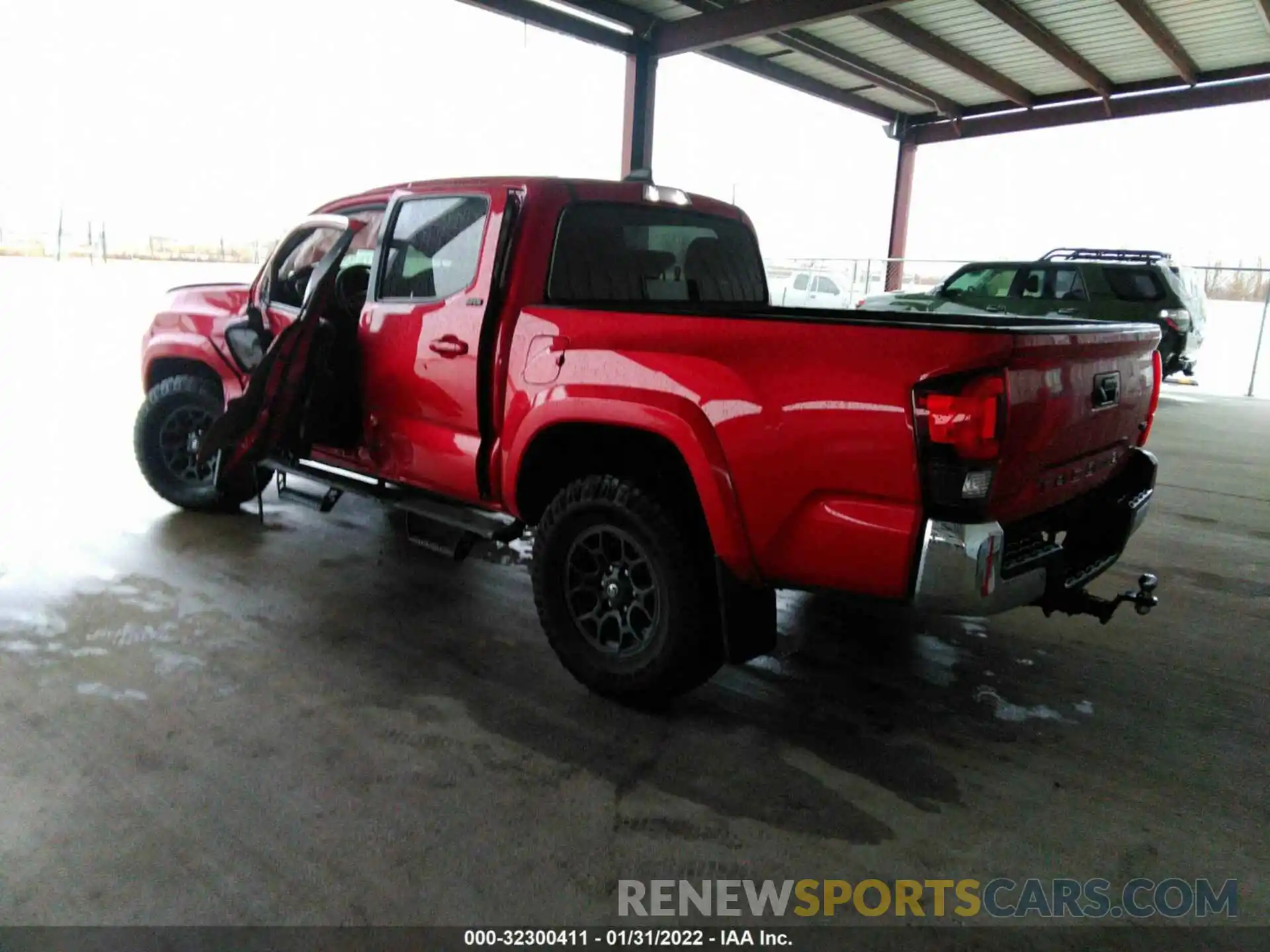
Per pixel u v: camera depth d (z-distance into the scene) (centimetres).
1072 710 309
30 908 198
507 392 320
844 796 253
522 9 996
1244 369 1598
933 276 2178
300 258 442
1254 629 388
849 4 959
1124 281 1062
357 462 405
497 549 473
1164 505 616
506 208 322
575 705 302
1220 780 266
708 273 400
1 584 395
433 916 200
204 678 312
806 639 367
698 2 1056
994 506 232
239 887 207
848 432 235
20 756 259
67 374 1029
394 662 331
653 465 294
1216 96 1287
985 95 1452
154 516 505
